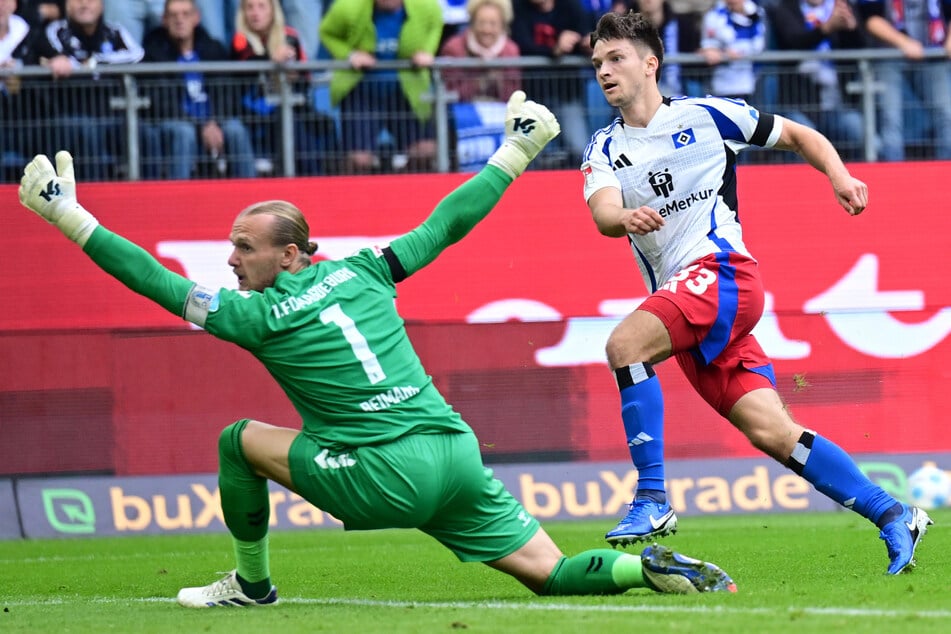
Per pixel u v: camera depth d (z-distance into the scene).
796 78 44.00
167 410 39.25
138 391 39.25
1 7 42.81
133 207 40.19
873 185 41.28
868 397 39.75
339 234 40.44
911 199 41.31
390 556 29.44
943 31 45.81
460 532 17.97
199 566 28.36
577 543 31.11
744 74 43.84
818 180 41.12
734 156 21.45
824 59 43.91
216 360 39.50
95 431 39.03
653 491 19.95
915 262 41.16
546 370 39.69
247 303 17.45
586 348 39.84
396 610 17.23
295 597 20.61
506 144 18.34
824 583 19.42
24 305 39.47
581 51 43.50
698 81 43.81
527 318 40.16
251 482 17.95
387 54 43.22
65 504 38.56
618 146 21.44
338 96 42.59
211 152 42.38
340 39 43.12
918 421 39.78
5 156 41.94
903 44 45.31
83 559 31.25
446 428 17.48
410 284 40.12
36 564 30.16
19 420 38.81
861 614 15.22
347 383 17.14
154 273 17.48
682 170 21.11
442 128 42.91
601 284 40.50
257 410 39.56
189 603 18.98
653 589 17.73
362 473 17.09
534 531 18.31
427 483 17.16
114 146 42.19
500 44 43.56
